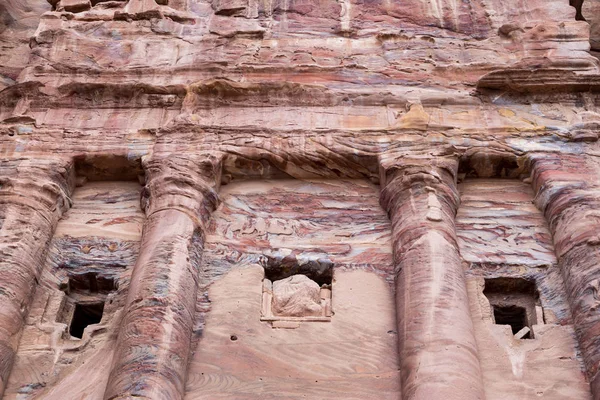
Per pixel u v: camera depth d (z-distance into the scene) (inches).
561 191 527.5
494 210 542.0
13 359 467.5
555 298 494.0
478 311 489.1
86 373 463.8
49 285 506.0
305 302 490.3
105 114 580.7
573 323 479.2
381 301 492.7
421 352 442.0
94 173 561.6
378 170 552.7
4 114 590.2
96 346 476.4
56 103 585.3
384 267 509.7
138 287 472.7
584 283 480.1
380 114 576.7
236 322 482.9
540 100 583.2
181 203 519.5
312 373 460.1
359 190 554.3
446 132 560.7
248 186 557.0
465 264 510.6
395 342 473.1
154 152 553.3
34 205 521.3
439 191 526.6
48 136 565.0
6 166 542.9
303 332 478.3
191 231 507.2
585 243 495.2
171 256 488.7
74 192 557.3
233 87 580.1
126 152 555.8
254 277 504.1
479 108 579.8
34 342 477.7
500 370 460.1
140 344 444.8
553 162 546.9
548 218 530.9
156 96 585.6
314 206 545.6
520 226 532.1
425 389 425.1
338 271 507.8
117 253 522.3
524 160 551.8
